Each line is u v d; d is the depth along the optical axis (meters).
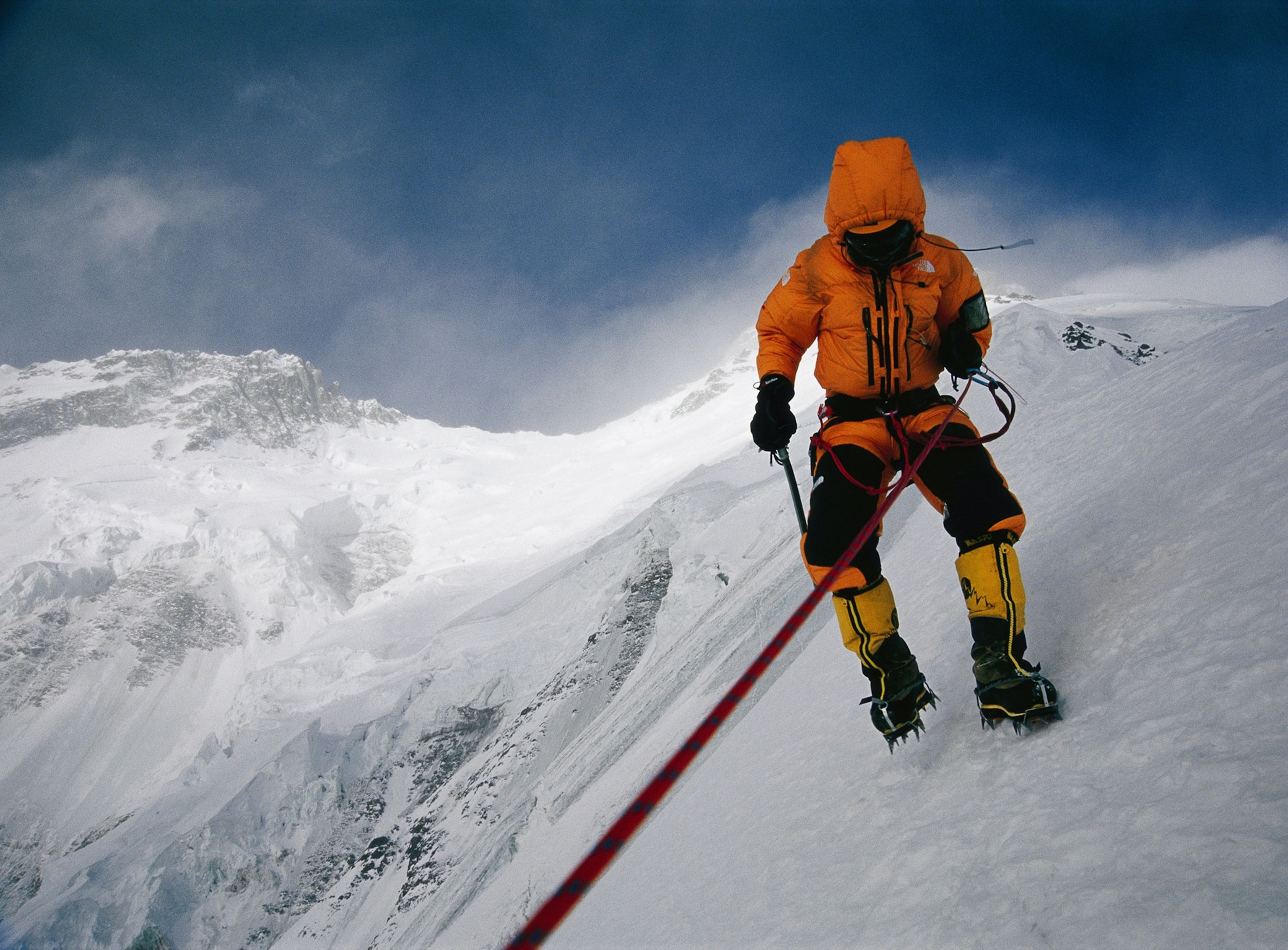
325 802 44.12
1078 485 4.28
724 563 30.86
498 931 14.95
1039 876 1.72
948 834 2.10
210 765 68.69
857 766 3.02
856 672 4.55
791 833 2.88
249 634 156.00
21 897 77.44
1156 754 1.84
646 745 16.30
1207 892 1.39
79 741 133.38
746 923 2.51
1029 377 33.50
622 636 37.25
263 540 173.75
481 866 23.59
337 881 40.62
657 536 41.62
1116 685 2.22
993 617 2.31
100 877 50.47
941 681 3.16
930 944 1.75
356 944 32.19
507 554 161.88
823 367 2.72
